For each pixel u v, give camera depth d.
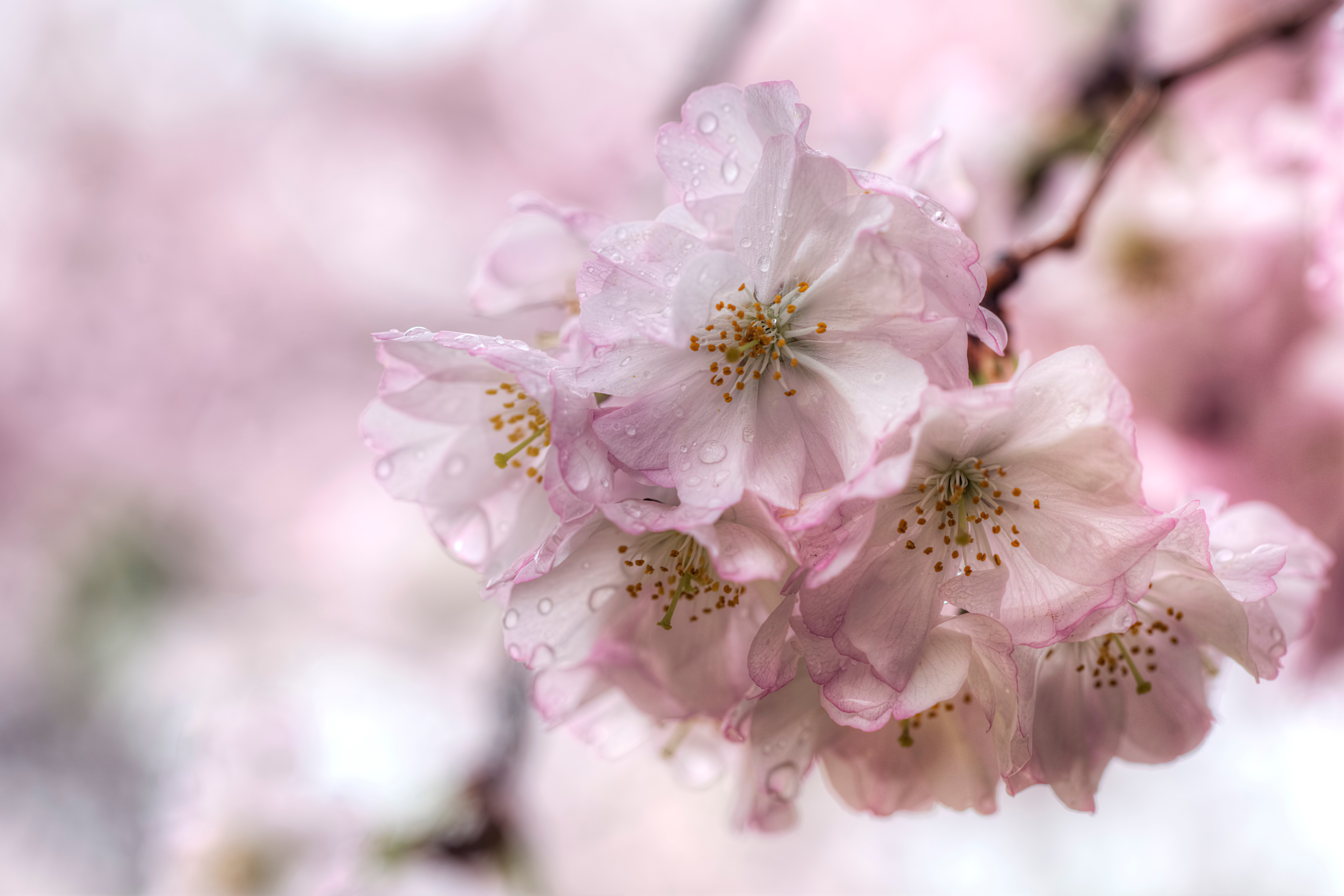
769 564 0.31
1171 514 0.31
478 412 0.34
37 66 0.94
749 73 0.64
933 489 0.32
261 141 0.99
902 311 0.31
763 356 0.32
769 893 0.75
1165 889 0.75
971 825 0.79
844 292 0.32
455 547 0.34
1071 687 0.33
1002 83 0.43
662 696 0.33
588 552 0.33
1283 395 0.39
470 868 0.39
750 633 0.33
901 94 0.57
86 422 0.94
